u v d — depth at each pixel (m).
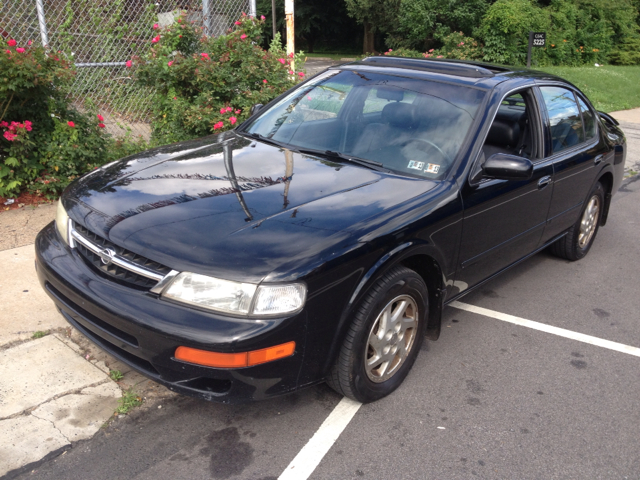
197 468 2.46
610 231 6.24
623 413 3.04
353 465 2.53
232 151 3.46
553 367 3.46
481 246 3.46
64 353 3.18
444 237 3.04
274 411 2.86
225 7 7.64
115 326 2.44
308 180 3.01
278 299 2.31
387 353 2.92
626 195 7.66
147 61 6.42
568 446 2.75
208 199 2.74
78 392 2.88
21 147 5.14
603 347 3.75
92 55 6.60
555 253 5.24
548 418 2.96
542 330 3.93
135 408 2.81
